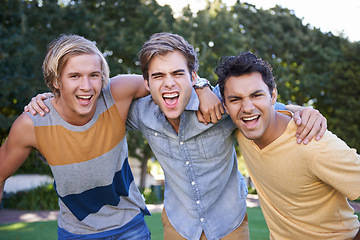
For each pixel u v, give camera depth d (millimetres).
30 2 13711
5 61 12555
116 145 2801
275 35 19906
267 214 2809
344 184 2326
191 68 2617
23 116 2621
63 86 2490
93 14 14172
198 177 2771
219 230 2809
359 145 18281
